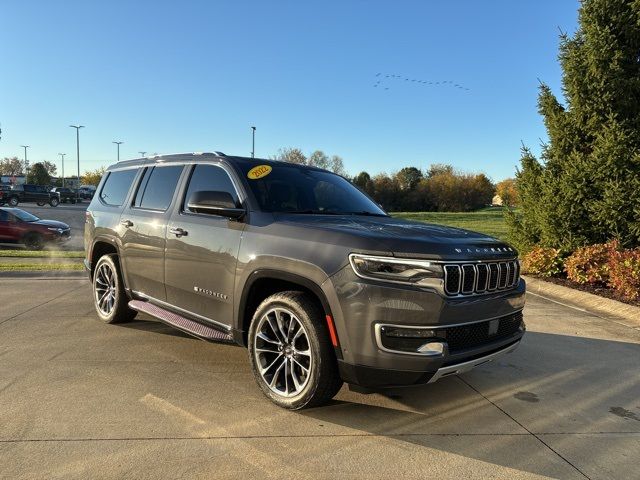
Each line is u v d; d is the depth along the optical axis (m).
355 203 4.72
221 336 3.99
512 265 3.65
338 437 3.19
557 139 10.15
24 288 7.94
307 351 3.40
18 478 2.61
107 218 5.65
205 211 3.89
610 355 5.11
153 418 3.36
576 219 9.72
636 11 9.26
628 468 2.92
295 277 3.39
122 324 5.77
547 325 6.32
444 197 67.19
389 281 3.06
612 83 9.30
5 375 4.09
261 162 4.54
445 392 4.02
